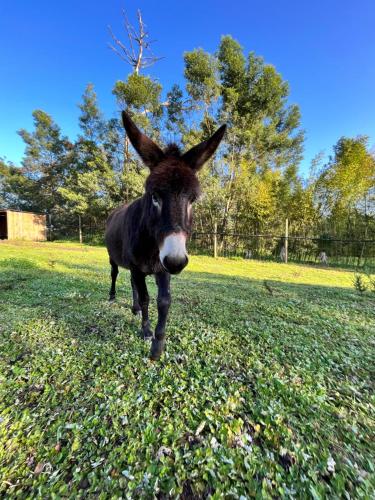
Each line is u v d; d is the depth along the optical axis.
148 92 14.23
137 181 13.96
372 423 1.39
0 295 3.51
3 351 2.07
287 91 16.06
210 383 1.68
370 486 1.03
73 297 3.56
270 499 0.96
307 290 4.66
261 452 1.19
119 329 2.56
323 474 1.08
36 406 1.47
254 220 12.17
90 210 16.17
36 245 12.94
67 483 1.04
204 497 1.00
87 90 17.64
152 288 4.34
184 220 1.48
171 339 2.35
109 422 1.36
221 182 12.99
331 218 10.91
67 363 1.90
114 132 15.96
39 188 23.61
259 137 14.20
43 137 23.41
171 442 1.24
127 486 1.02
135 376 1.77
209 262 9.34
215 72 13.94
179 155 1.77
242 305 3.43
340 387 1.70
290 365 1.95
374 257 9.64
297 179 12.42
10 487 1.02
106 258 8.38
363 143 10.42
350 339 2.48
